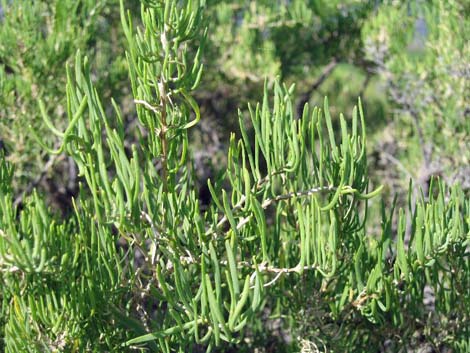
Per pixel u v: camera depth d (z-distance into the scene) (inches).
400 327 13.4
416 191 26.9
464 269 13.6
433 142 27.2
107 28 28.4
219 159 30.7
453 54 26.5
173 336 10.4
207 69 29.5
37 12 23.3
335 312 12.5
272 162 10.5
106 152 21.5
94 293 10.2
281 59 32.5
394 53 29.5
